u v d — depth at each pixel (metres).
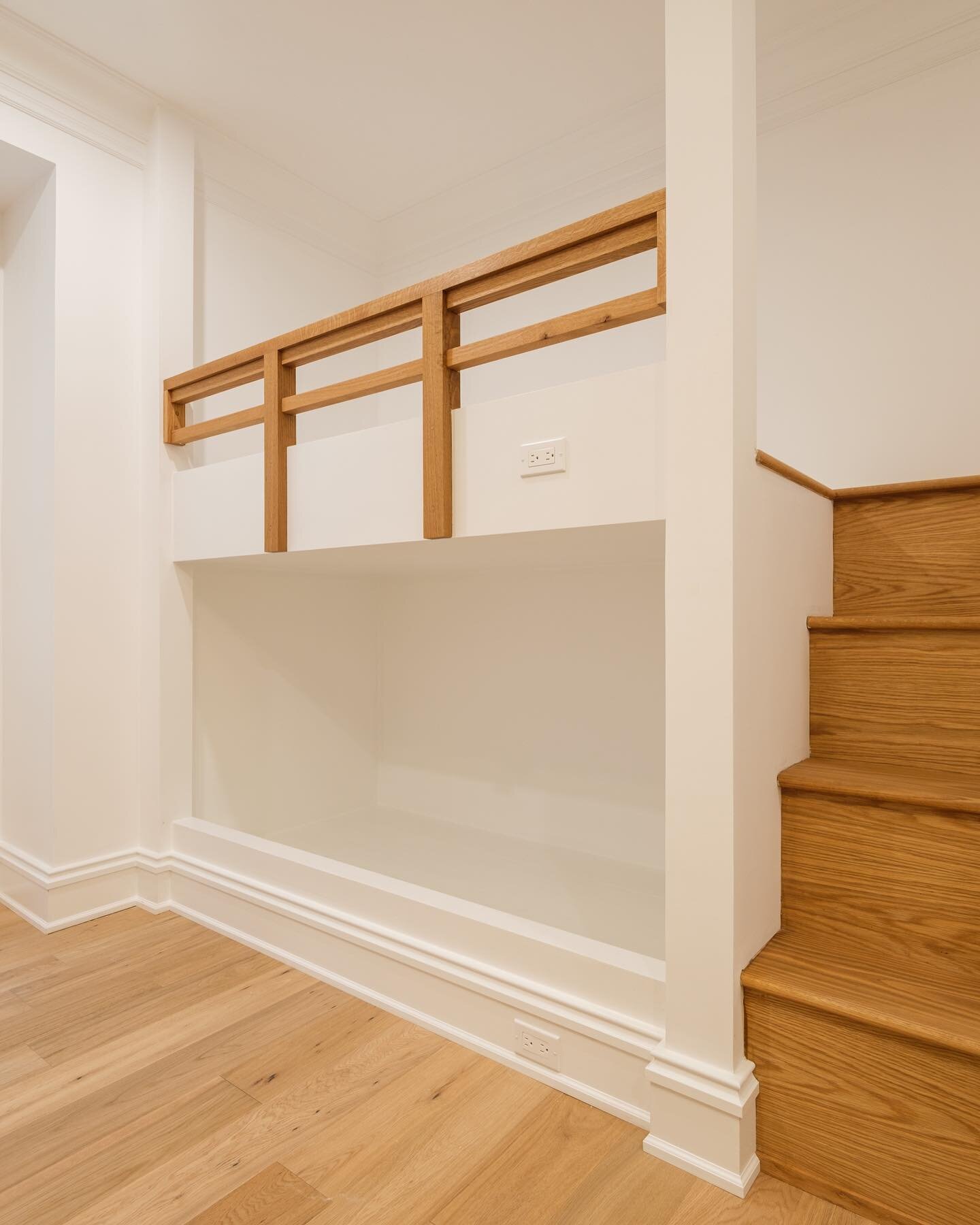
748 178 1.26
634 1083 1.34
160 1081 1.48
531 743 2.88
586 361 2.80
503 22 2.15
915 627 1.43
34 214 2.41
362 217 3.26
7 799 2.54
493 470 1.57
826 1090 1.15
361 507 1.84
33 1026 1.68
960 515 1.62
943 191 2.09
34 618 2.40
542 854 2.69
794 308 2.33
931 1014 1.08
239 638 2.82
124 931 2.22
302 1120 1.36
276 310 3.02
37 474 2.39
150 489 2.46
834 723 1.53
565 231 1.43
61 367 2.30
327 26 2.15
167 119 2.48
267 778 2.92
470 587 3.08
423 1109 1.39
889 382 2.17
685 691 1.24
